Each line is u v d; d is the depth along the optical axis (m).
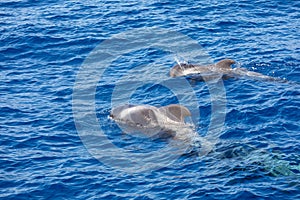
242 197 28.33
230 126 34.75
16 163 31.73
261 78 41.34
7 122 36.00
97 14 52.62
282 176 29.84
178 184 29.45
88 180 30.05
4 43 47.31
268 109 36.59
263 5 54.25
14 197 28.97
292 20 51.59
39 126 35.47
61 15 52.47
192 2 54.72
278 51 45.66
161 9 53.41
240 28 49.97
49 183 29.92
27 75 42.66
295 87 39.69
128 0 55.66
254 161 31.08
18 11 53.62
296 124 34.97
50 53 45.97
